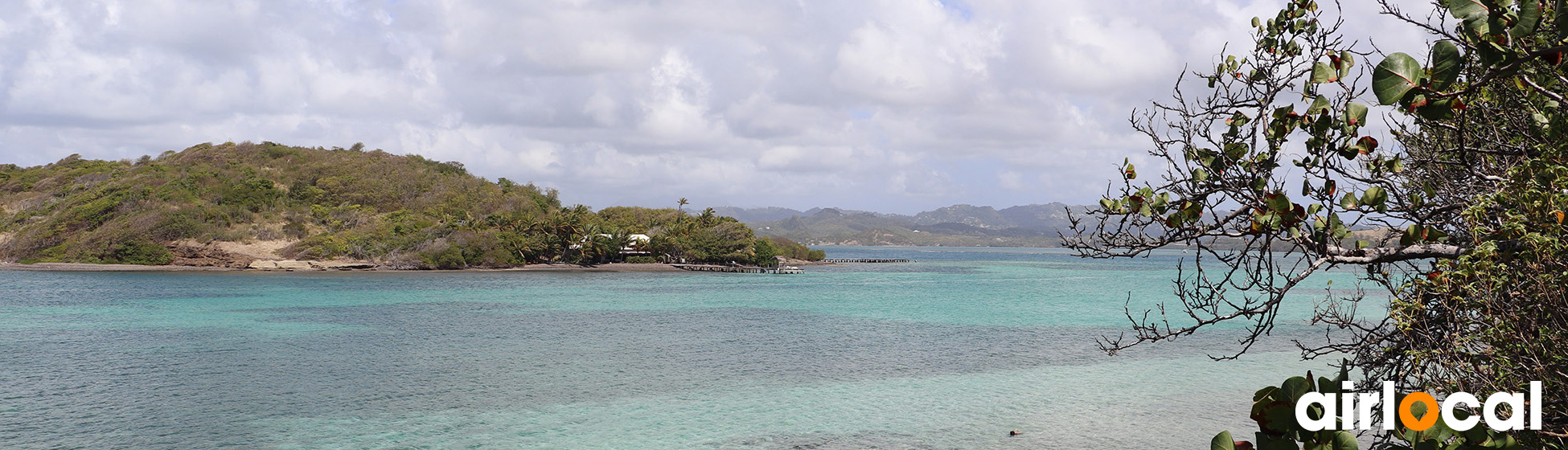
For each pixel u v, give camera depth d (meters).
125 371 35.66
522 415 26.97
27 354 40.47
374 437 23.98
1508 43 3.32
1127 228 4.67
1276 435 3.87
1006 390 30.77
